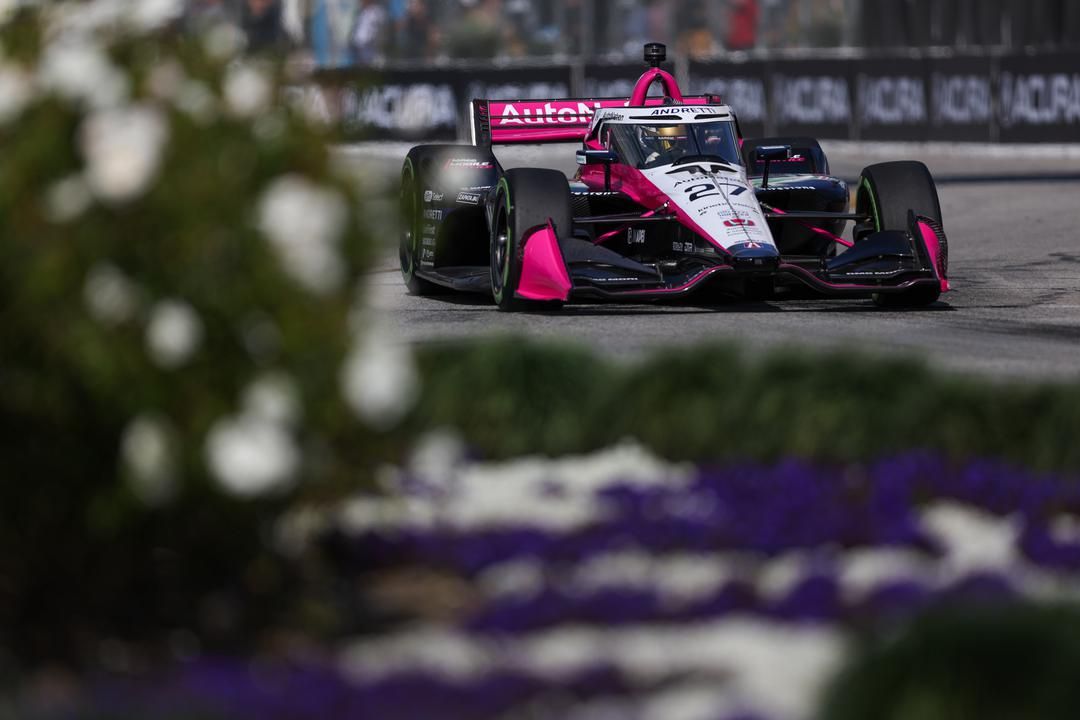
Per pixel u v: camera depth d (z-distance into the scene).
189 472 11.81
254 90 12.73
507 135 41.16
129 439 11.58
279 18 80.31
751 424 18.30
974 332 30.75
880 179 36.06
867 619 12.44
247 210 12.03
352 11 90.75
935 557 14.47
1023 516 15.77
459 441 18.33
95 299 11.50
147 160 11.56
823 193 38.16
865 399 18.33
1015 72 85.88
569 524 15.70
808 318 33.31
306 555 14.34
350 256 12.83
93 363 11.40
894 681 10.34
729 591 13.05
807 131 94.00
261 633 12.68
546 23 98.81
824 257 36.28
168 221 11.73
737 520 15.12
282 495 12.62
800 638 12.37
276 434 11.62
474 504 16.45
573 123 41.78
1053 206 60.16
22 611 12.77
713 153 36.97
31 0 13.21
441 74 93.19
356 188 12.95
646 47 40.94
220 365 11.84
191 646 12.45
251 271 11.83
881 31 94.06
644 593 13.01
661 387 18.67
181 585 12.98
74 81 12.09
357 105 13.85
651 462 18.34
